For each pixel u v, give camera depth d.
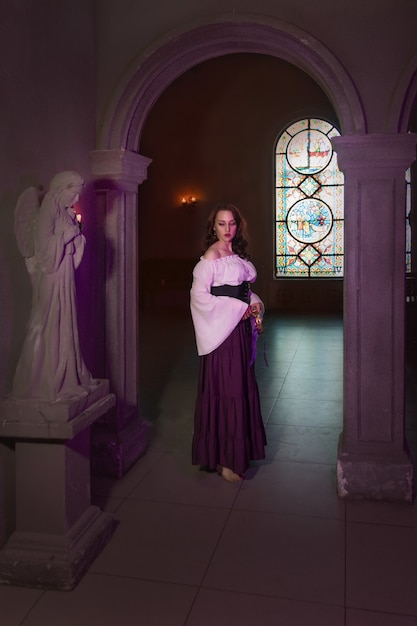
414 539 3.12
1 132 2.76
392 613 2.49
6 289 2.82
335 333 10.13
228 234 3.86
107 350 4.05
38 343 2.78
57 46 3.33
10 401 2.73
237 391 3.81
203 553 2.99
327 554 2.97
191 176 13.92
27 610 2.54
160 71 3.84
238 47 3.84
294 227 13.70
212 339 3.75
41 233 2.74
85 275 3.87
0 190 2.76
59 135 3.39
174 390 6.41
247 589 2.67
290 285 13.68
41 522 2.83
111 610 2.53
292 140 13.51
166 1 3.74
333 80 3.50
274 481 3.90
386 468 3.58
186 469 4.11
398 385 3.61
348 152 3.49
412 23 3.44
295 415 5.40
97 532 2.99
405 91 3.42
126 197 4.11
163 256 14.20
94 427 4.07
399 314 3.58
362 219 3.55
